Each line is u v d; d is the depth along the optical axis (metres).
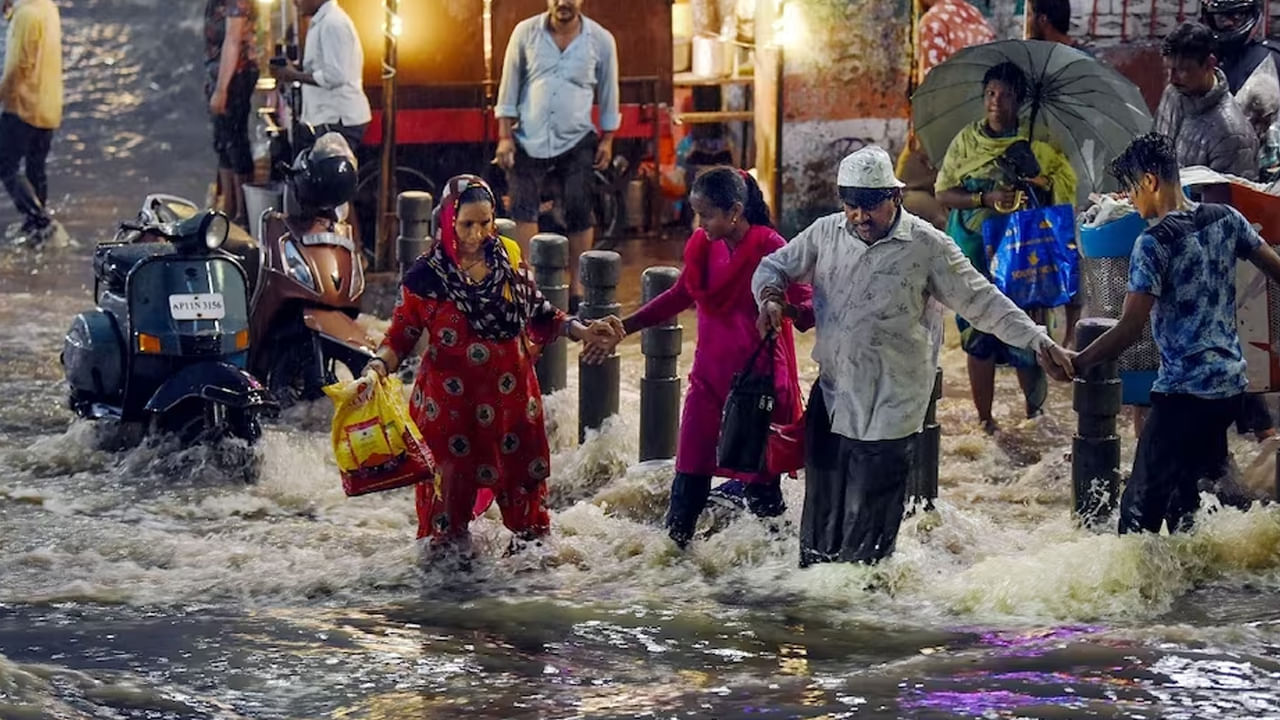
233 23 17.22
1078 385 9.17
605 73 15.12
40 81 17.94
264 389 10.40
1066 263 10.85
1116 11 14.17
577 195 15.11
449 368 8.38
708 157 18.50
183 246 10.51
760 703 6.51
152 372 10.45
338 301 11.80
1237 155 10.50
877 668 6.95
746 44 17.42
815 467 8.18
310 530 9.34
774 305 7.94
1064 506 9.80
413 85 16.44
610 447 10.41
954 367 13.25
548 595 8.20
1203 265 8.08
